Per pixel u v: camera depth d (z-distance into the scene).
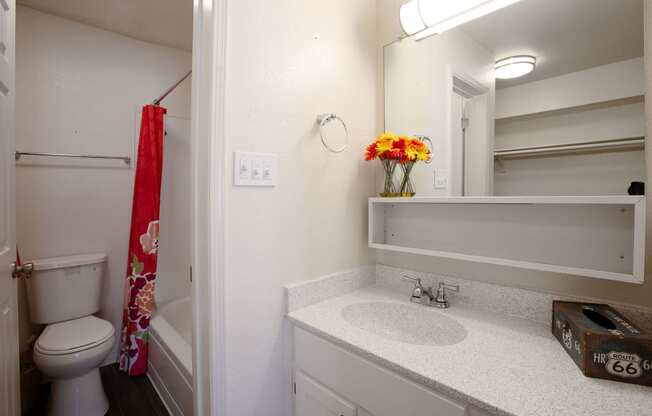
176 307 2.30
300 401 1.13
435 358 0.83
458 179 1.25
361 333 0.99
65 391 1.61
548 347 0.88
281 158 1.14
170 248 2.44
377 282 1.52
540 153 1.06
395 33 1.47
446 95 1.29
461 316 1.12
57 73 2.00
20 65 1.88
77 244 2.08
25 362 1.82
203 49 0.99
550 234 1.01
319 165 1.28
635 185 0.88
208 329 0.98
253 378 1.08
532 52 1.08
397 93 1.46
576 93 0.99
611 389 0.68
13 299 1.15
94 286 1.98
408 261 1.42
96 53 2.13
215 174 0.96
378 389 0.86
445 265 1.30
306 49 1.23
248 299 1.06
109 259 2.19
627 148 0.90
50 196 1.99
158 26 2.12
